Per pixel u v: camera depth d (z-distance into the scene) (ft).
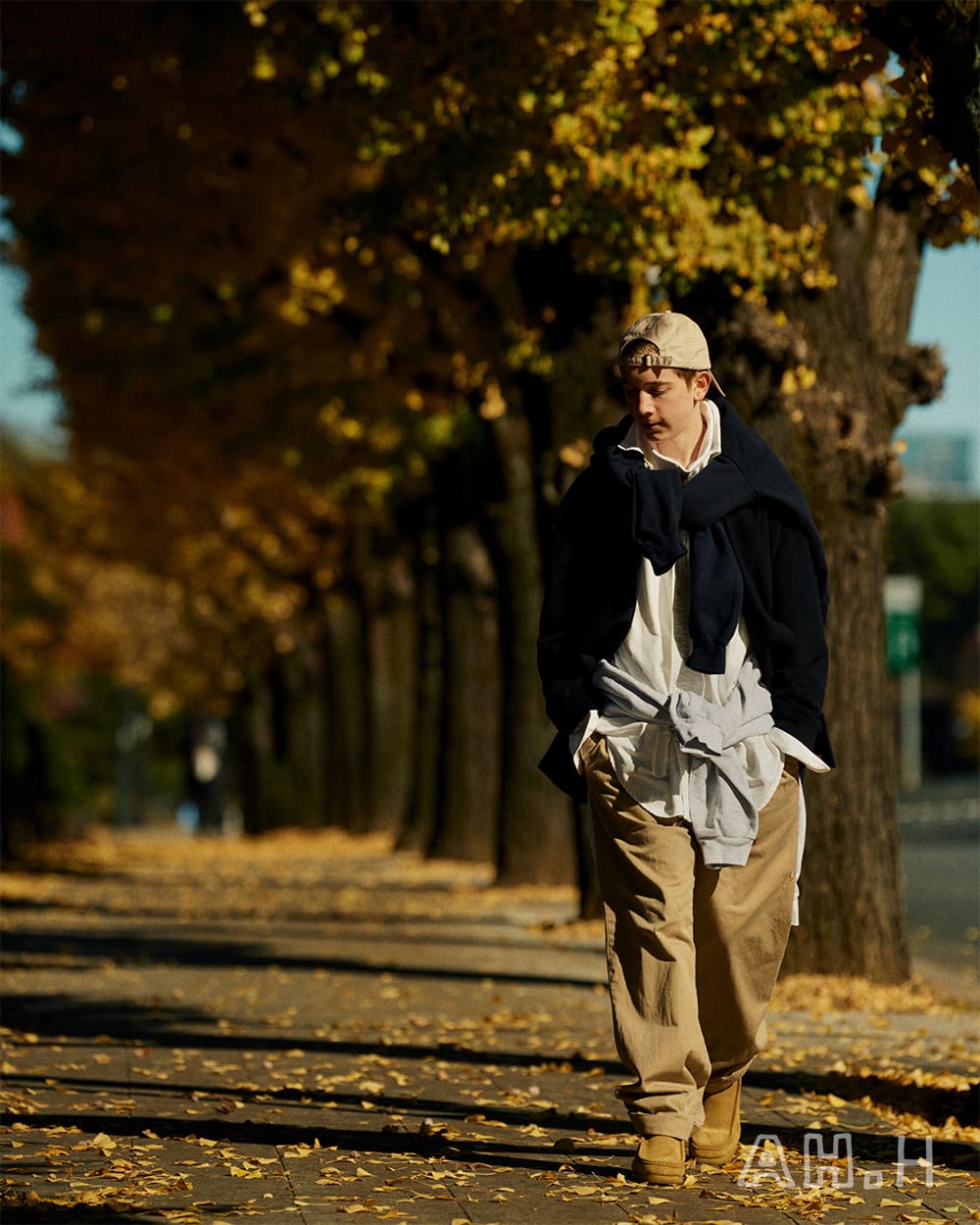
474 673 190.60
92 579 419.13
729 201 81.56
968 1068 63.62
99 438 204.33
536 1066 61.67
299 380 153.48
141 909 142.92
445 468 186.29
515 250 99.81
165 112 113.39
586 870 118.42
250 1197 40.27
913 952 121.80
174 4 104.27
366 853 241.76
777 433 84.23
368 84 85.87
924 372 85.40
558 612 41.19
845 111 78.02
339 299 134.10
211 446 197.57
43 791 296.92
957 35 47.88
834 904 85.97
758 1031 41.88
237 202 122.83
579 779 41.16
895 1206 40.01
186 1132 48.67
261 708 400.26
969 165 49.55
